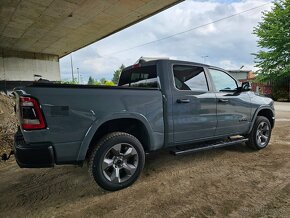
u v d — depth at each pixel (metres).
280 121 8.73
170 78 3.49
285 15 23.50
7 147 5.13
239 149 4.89
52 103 2.50
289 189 2.91
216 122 3.97
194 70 3.85
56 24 15.81
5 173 3.81
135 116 3.06
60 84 2.57
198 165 3.93
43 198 2.89
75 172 3.76
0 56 22.56
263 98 5.00
